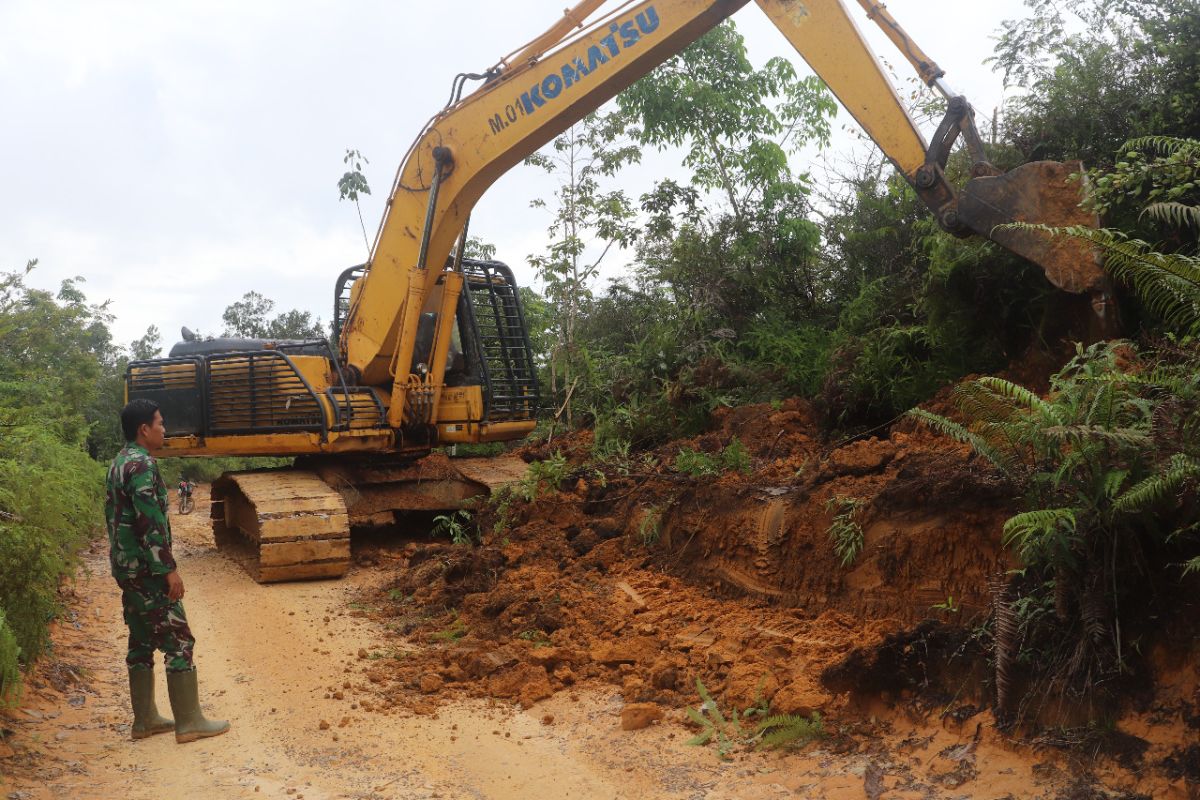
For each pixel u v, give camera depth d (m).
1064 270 6.73
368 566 9.95
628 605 6.99
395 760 4.86
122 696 6.06
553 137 9.73
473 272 11.62
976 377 7.98
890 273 10.84
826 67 7.67
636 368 12.59
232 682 6.30
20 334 13.92
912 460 6.42
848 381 8.88
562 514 9.38
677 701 5.31
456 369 11.41
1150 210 5.61
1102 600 4.23
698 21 8.45
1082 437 4.28
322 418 10.32
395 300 10.71
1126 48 8.52
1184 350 4.93
